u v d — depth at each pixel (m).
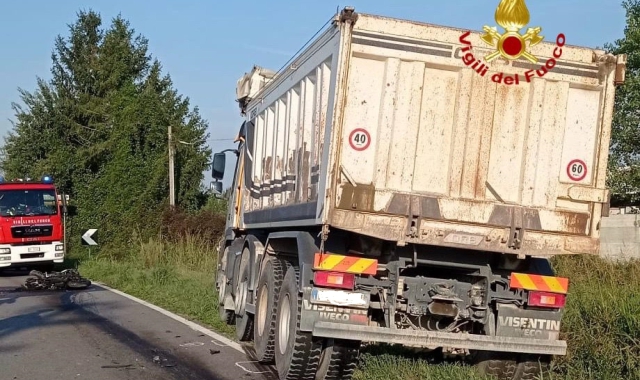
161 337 10.58
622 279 11.47
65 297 15.96
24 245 22.44
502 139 7.08
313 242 7.48
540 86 7.14
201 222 28.42
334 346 7.37
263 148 10.41
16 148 42.72
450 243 6.95
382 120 6.84
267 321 8.55
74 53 46.53
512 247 7.07
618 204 16.81
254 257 9.96
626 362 7.54
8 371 8.25
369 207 6.78
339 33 6.82
